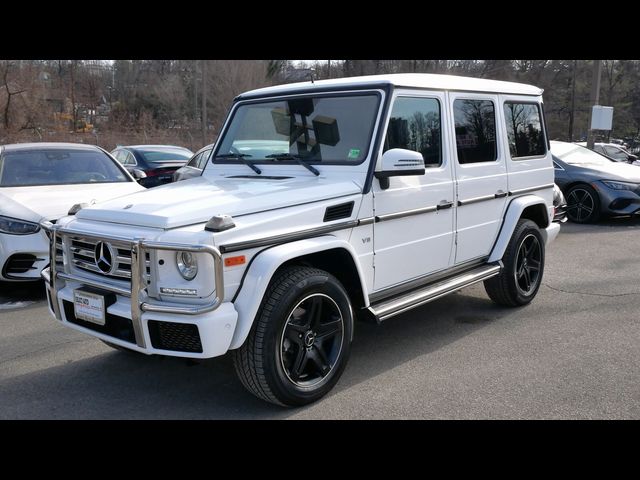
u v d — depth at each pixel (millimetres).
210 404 3936
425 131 4680
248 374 3555
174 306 3297
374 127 4227
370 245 4219
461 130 5074
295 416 3725
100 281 3693
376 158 4176
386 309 4250
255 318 3506
